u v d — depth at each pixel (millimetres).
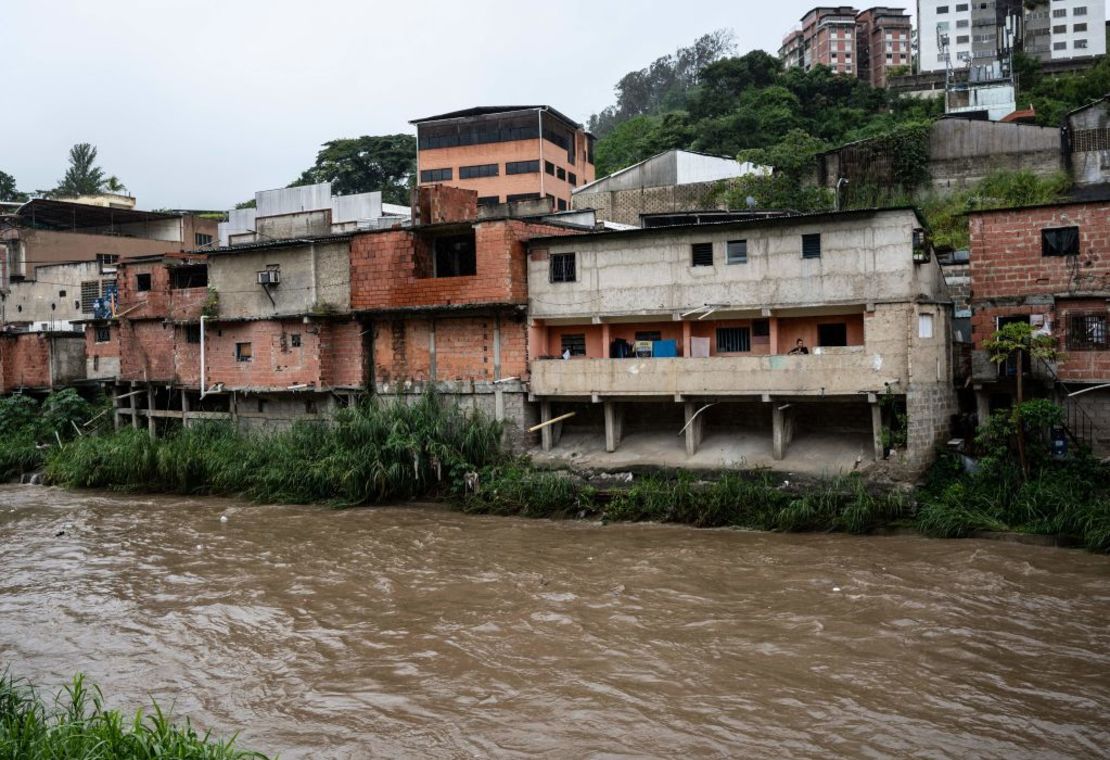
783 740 11484
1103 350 22391
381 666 14422
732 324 26219
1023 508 20875
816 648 14477
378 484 27281
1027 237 23281
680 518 23688
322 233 41094
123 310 37812
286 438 30375
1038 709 12070
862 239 23203
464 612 16953
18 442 37375
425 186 30141
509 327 28594
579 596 17609
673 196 41438
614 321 27422
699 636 15211
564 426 29391
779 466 24406
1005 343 21609
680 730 11844
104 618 17359
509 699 12992
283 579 19625
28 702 11781
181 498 30328
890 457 22797
